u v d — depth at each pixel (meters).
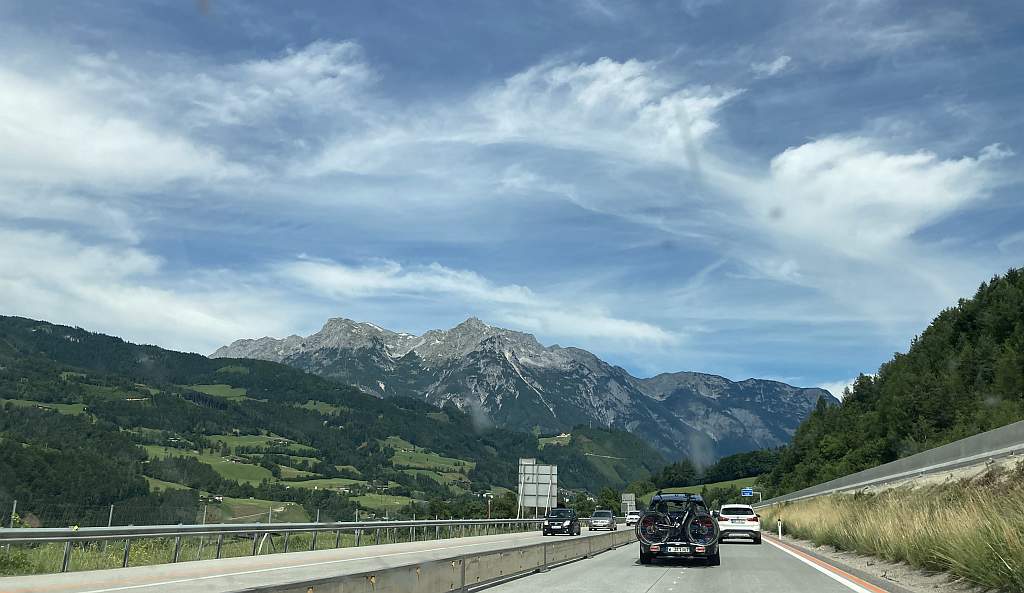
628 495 120.06
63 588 15.66
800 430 175.75
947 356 111.50
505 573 17.94
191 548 26.97
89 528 19.72
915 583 15.00
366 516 43.28
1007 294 106.81
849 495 51.88
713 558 22.12
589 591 15.21
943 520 17.09
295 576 18.95
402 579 12.09
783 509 79.06
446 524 47.59
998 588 11.98
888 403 112.06
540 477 70.94
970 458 33.97
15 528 17.77
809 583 16.48
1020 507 13.52
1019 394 80.38
